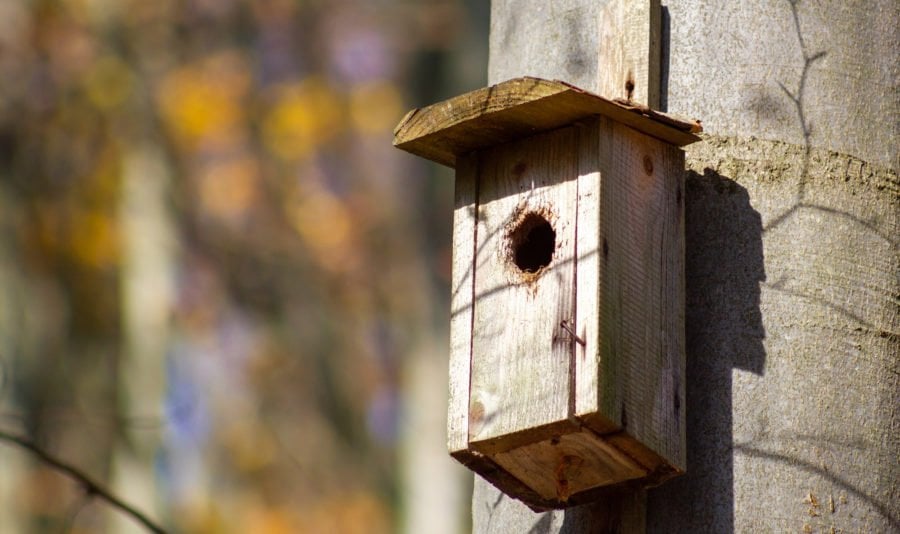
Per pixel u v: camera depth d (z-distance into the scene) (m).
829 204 6.39
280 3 26.77
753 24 6.58
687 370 6.29
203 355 25.56
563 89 6.12
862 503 6.05
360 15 26.56
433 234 25.55
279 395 25.91
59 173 25.30
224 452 25.08
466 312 6.63
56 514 23.45
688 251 6.43
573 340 6.17
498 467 6.48
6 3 25.42
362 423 26.17
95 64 25.66
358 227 26.33
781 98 6.50
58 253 25.19
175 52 26.39
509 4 7.23
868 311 6.30
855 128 6.52
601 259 6.17
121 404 22.39
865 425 6.16
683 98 6.54
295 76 27.33
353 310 26.23
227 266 26.12
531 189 6.53
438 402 22.02
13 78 25.27
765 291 6.28
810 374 6.18
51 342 24.89
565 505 6.47
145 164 25.14
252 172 26.77
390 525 25.61
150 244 24.36
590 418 6.04
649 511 6.20
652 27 6.60
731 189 6.42
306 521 25.31
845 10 6.66
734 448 6.11
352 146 27.14
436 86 26.53
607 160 6.29
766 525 5.99
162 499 22.25
